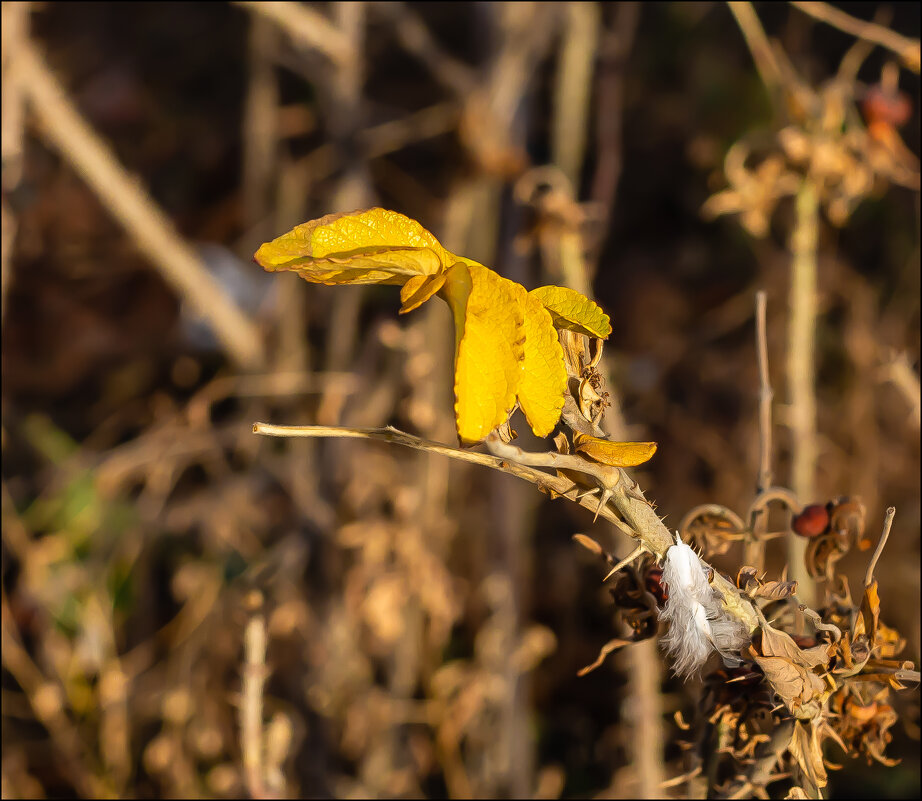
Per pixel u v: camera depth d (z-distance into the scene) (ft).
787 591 1.84
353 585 3.41
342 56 3.53
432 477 3.52
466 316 1.69
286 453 4.04
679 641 1.83
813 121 2.99
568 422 1.81
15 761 3.62
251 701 2.36
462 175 3.57
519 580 3.55
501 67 3.62
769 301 4.56
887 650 2.03
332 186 4.54
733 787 1.99
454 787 3.44
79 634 3.64
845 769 3.67
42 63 3.40
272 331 4.42
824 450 3.80
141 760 3.76
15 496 4.57
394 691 3.59
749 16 3.16
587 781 3.80
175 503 4.27
